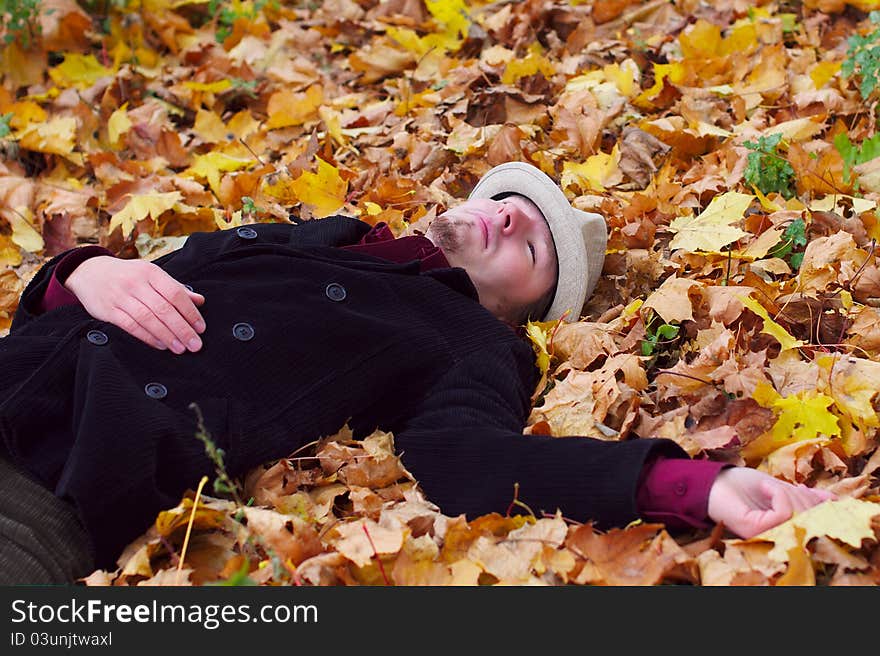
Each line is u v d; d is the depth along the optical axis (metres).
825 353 2.62
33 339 2.31
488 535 2.03
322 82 4.73
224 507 2.11
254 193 3.78
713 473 1.96
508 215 2.76
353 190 3.75
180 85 4.59
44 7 4.79
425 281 2.54
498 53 4.59
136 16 5.03
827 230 3.13
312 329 2.36
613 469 1.99
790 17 4.54
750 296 2.75
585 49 4.54
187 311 2.33
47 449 2.13
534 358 2.61
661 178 3.51
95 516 2.02
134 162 3.97
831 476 2.23
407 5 5.27
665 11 4.77
